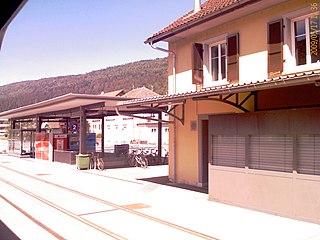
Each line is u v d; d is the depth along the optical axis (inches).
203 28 492.7
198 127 506.6
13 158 1206.9
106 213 351.9
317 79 254.2
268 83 288.0
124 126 2511.1
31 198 441.1
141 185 537.0
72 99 706.8
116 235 274.1
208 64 506.6
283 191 322.0
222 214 336.5
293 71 377.7
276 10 399.9
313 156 300.0
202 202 396.5
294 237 259.4
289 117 318.3
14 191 499.2
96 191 490.9
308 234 266.1
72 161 925.2
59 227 301.0
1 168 850.8
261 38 418.3
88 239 265.1
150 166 853.8
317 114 296.4
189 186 509.7
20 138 1279.5
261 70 418.0
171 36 533.3
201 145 502.0
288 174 317.7
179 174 548.4
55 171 772.6
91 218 331.9
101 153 1114.1
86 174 705.0
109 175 677.3
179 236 268.7
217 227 291.4
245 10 419.2
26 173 737.0
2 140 2827.3
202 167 503.8
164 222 311.7
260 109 406.0
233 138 374.9
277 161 329.7
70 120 1269.7
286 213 319.0
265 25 413.1
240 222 306.0
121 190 496.1
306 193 302.8
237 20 451.5
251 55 431.2
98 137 2699.3
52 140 1043.9
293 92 368.8
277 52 390.6
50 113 1098.7
